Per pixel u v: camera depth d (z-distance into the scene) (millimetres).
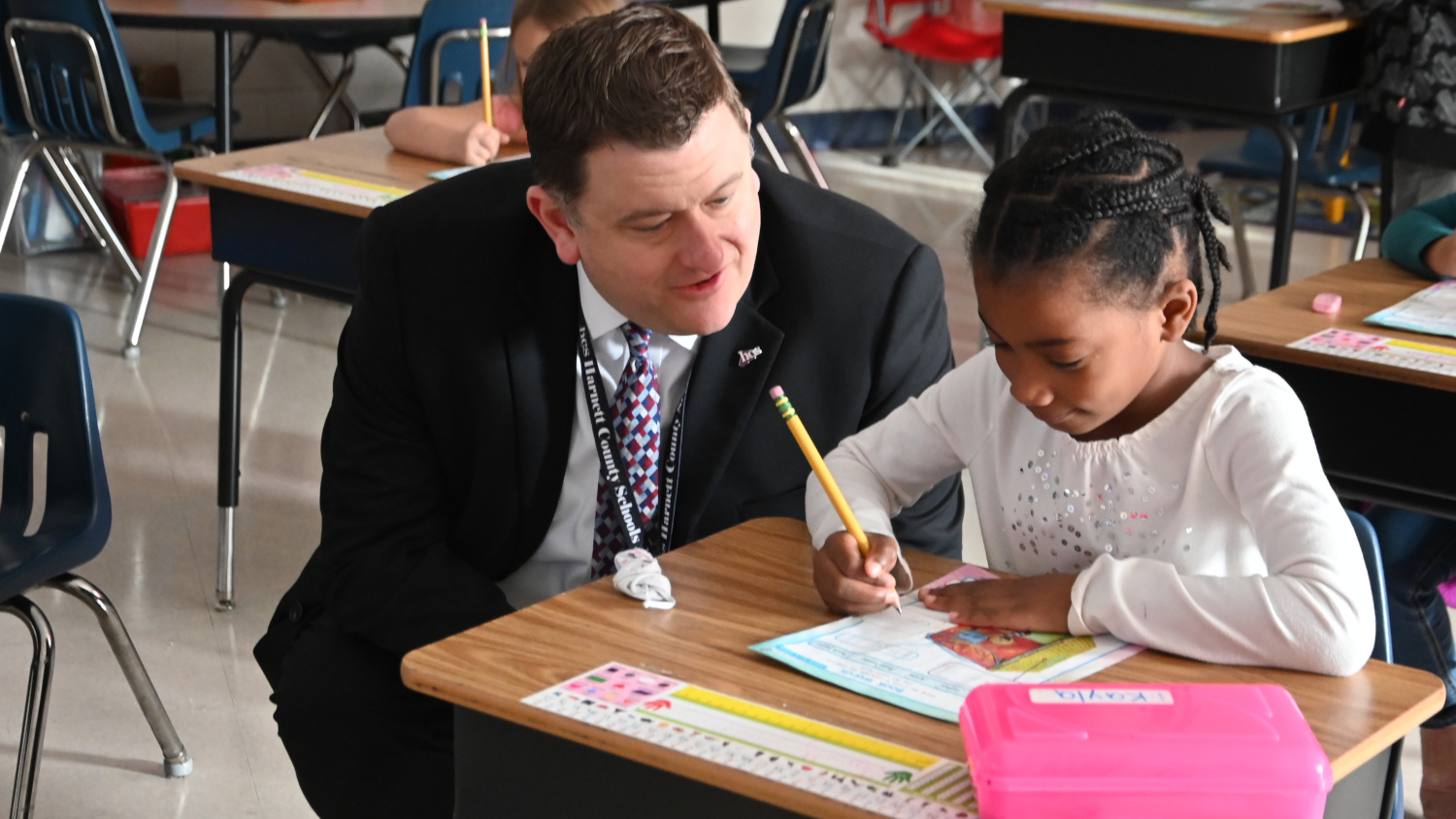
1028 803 840
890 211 5551
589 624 1137
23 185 4664
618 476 1442
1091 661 1066
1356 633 1039
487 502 1496
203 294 4473
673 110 1190
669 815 962
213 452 3361
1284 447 1137
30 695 1814
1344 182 3699
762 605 1184
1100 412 1112
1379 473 1862
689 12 6387
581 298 1453
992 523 1330
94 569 2801
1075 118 1136
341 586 1522
